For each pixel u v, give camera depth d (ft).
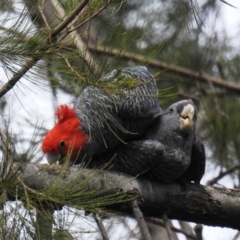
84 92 28.35
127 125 28.50
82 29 33.83
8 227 21.01
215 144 38.60
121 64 24.85
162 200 28.76
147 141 28.73
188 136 29.17
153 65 41.47
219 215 29.43
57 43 23.18
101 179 27.30
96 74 23.52
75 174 25.80
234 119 38.65
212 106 39.60
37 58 23.08
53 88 26.53
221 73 42.14
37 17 23.81
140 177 28.84
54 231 21.35
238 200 29.40
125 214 29.30
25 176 24.66
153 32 44.98
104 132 28.27
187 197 29.01
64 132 28.32
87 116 28.30
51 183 23.15
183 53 42.52
